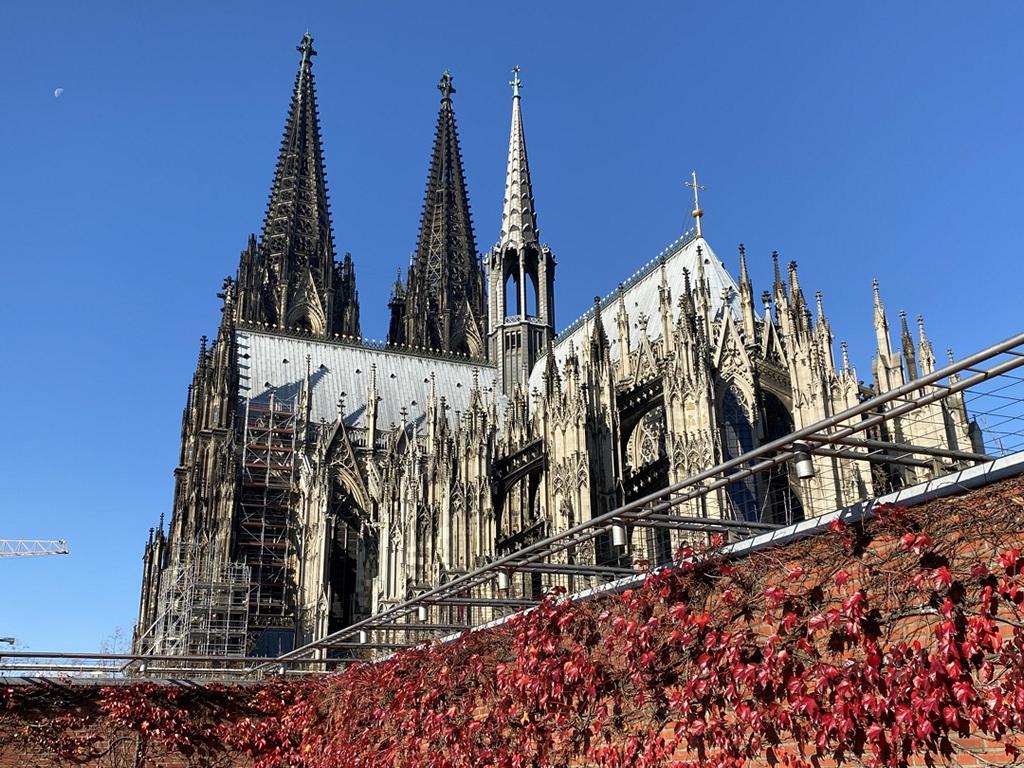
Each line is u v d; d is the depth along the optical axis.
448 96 148.75
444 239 140.38
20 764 34.81
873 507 16.59
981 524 14.89
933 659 15.00
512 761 25.58
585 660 23.28
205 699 38.16
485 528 73.69
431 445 76.50
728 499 55.22
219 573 87.25
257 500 98.62
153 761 36.56
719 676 19.27
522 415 87.75
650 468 63.66
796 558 18.17
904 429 58.50
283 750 37.81
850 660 16.39
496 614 62.25
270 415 101.81
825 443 18.02
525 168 125.69
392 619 33.03
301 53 137.00
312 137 132.88
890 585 16.06
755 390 63.75
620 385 69.94
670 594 20.89
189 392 105.94
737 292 86.12
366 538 94.50
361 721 33.53
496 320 122.81
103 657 35.19
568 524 62.06
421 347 128.38
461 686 28.47
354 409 111.25
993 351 13.98
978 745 14.59
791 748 18.00
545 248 123.25
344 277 129.00
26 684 35.56
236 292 118.69
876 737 15.66
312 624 84.12
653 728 21.17
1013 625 14.05
